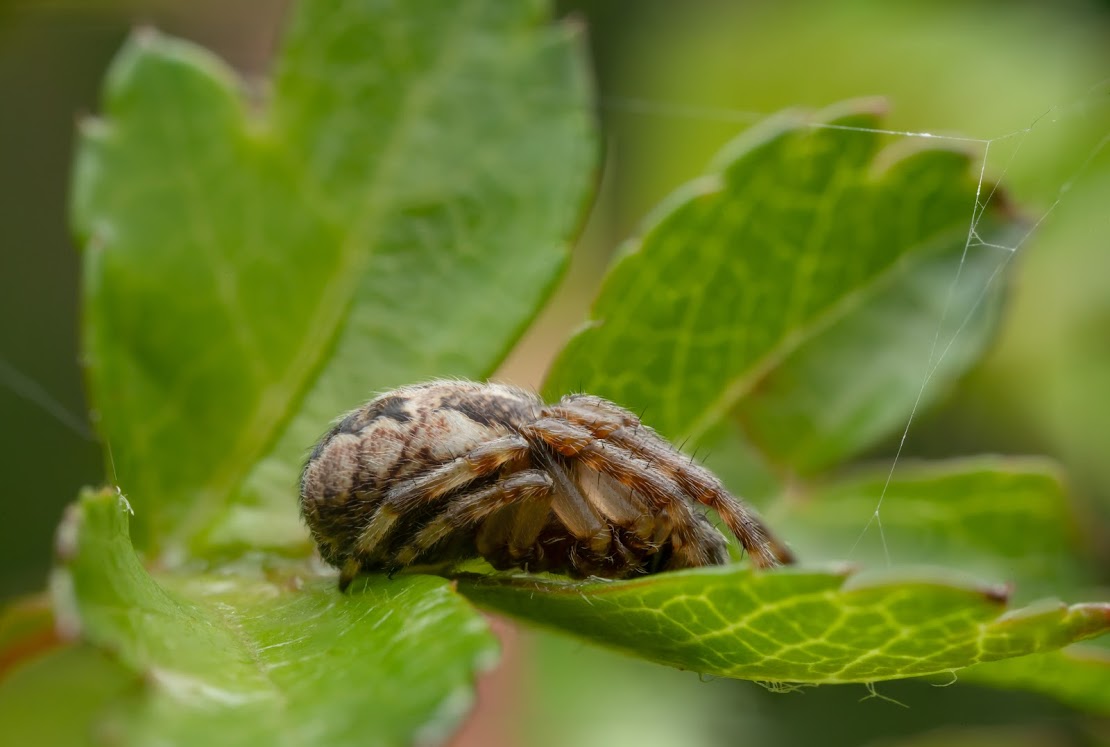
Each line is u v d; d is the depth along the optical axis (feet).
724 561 0.37
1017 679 0.36
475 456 0.36
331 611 0.34
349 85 0.38
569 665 0.40
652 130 0.45
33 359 0.46
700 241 0.37
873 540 0.39
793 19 0.45
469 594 0.34
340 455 0.36
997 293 0.38
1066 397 0.42
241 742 0.31
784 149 0.37
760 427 0.38
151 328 0.37
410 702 0.32
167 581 0.36
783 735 0.40
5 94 0.47
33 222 0.47
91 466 0.44
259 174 0.38
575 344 0.37
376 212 0.38
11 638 0.35
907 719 0.40
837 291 0.38
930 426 0.42
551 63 0.38
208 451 0.37
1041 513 0.39
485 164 0.38
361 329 0.38
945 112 0.43
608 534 0.36
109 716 0.32
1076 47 0.43
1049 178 0.42
